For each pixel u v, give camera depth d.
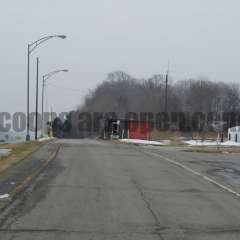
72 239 12.45
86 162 34.75
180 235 13.05
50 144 63.03
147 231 13.45
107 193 20.27
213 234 13.27
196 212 16.50
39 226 13.87
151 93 145.38
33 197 18.91
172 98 143.00
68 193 20.06
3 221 14.50
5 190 20.52
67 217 15.19
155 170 30.33
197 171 30.83
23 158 36.31
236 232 13.54
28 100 70.25
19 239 12.38
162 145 74.94
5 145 55.94
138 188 22.00
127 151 49.91
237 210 17.09
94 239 12.48
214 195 20.64
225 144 77.56
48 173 27.27
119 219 15.00
